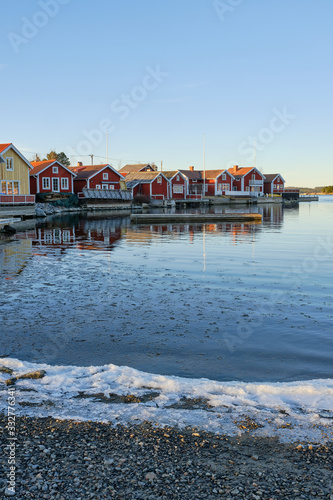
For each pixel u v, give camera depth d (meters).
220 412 4.35
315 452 3.67
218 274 11.89
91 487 3.16
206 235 23.78
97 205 55.81
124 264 13.56
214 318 7.76
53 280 11.02
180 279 11.18
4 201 34.53
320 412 4.34
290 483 3.26
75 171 62.53
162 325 7.33
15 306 8.51
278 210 57.72
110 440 3.83
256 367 5.63
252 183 88.88
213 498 3.07
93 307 8.44
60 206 50.78
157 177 70.12
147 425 4.10
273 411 4.37
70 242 19.98
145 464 3.47
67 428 4.02
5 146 39.53
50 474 3.31
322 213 50.19
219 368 5.60
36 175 50.50
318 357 5.97
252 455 3.63
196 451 3.68
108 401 4.60
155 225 31.11
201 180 80.81
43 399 4.61
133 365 5.69
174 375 5.37
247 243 19.70
